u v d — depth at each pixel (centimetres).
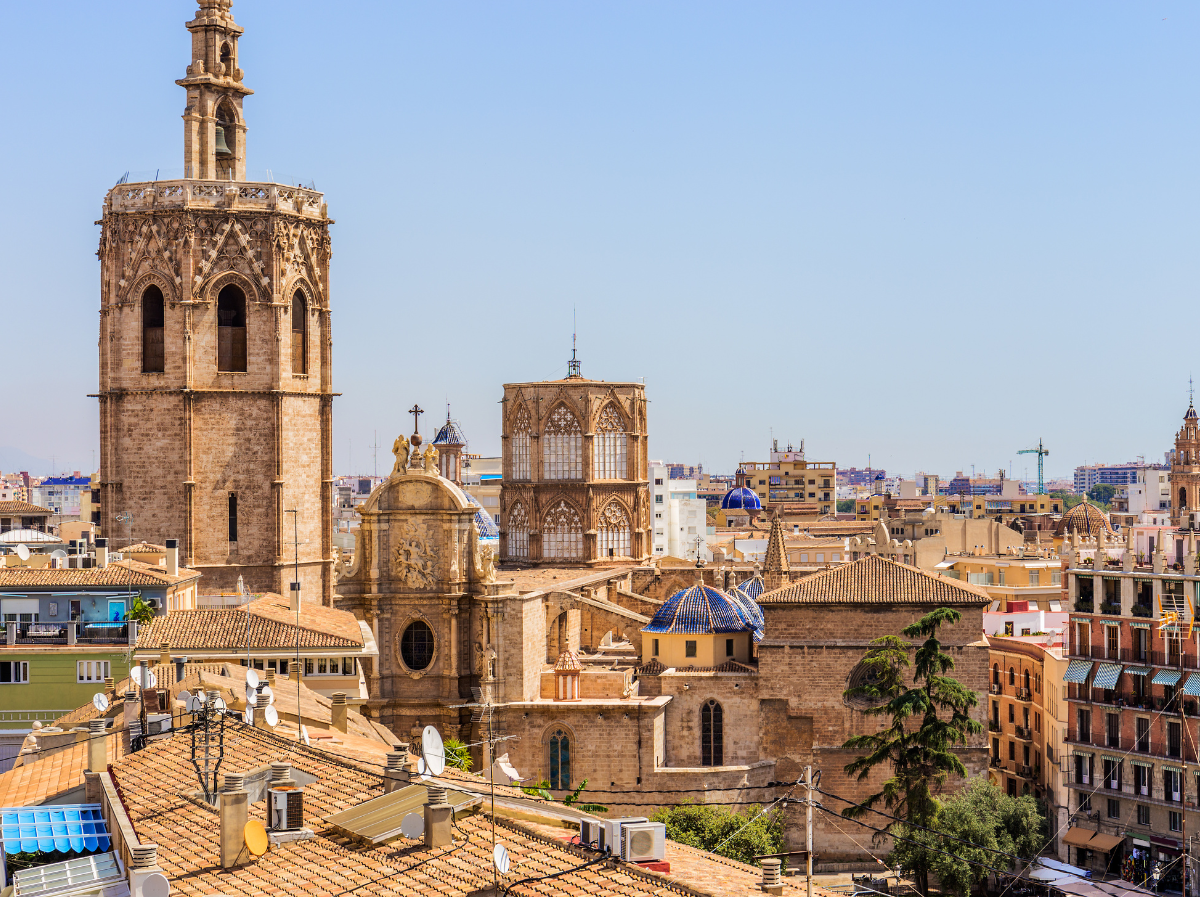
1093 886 12031
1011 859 12125
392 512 13312
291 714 7612
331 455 14050
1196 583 13175
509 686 13238
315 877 4559
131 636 10912
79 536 19138
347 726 8075
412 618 13288
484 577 13288
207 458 13438
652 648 14288
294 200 13750
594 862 4341
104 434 13625
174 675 8262
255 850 4781
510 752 13138
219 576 13438
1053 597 18700
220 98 13938
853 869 13225
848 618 13512
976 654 13338
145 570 11762
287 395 13612
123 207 13488
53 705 10875
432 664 13262
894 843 12262
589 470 17988
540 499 18088
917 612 13412
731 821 12094
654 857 4519
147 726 6444
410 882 4391
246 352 13550
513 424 18262
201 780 5469
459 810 4906
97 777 5706
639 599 17138
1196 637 13088
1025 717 15500
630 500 18275
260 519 13562
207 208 13362
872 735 12688
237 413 13475
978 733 13275
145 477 13475
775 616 13612
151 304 13588
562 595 14875
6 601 11088
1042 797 14750
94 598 11188
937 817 12056
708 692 13712
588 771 13125
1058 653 14750
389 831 4756
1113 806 13412
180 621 11006
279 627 10900
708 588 14388
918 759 12138
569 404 18025
